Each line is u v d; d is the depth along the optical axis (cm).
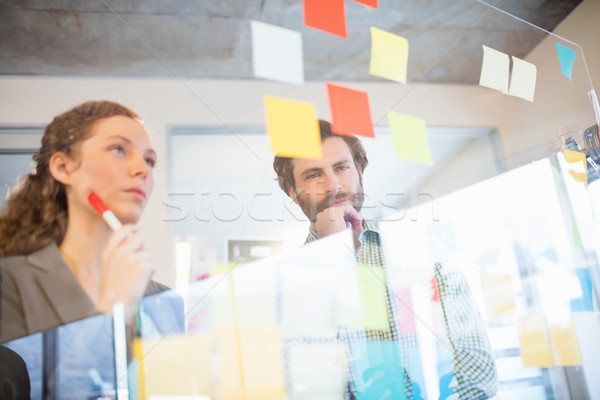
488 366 120
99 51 105
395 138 129
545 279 139
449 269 130
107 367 84
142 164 100
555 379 127
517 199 147
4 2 101
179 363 94
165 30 111
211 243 103
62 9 104
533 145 148
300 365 105
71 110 97
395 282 121
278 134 97
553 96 147
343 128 126
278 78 112
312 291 111
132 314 89
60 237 85
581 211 137
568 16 151
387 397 107
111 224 91
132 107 104
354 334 111
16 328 78
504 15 141
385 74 117
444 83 151
